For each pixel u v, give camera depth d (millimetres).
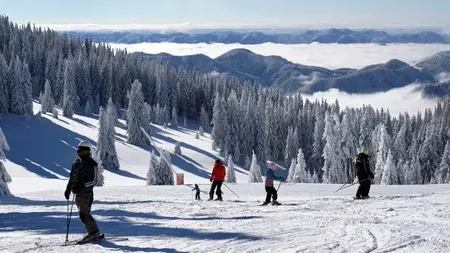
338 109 148875
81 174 9781
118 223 13070
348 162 63312
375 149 68562
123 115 139750
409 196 19109
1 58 104562
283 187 27281
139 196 23578
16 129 96375
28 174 76812
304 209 15969
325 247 9070
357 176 19359
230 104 120812
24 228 12570
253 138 118938
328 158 63562
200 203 18859
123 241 10188
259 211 15742
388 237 9906
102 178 53844
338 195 22391
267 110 122312
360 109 142750
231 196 23688
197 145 117812
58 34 185250
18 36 171875
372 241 9570
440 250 8555
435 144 75438
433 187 25078
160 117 140875
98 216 14703
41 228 12555
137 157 95438
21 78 104812
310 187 26906
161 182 53188
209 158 107688
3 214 15453
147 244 9789
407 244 9133
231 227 11977
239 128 117438
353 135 64125
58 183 55562
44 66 157000
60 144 93250
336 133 63938
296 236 10391
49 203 20375
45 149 89625
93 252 9008
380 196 19375
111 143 84125
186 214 15234
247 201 20062
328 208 16047
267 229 11469
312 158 112250
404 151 77750
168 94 157500
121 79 155500
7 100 104438
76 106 133500
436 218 12977
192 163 101188
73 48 181375
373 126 127500
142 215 15016
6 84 104625
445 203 16391
